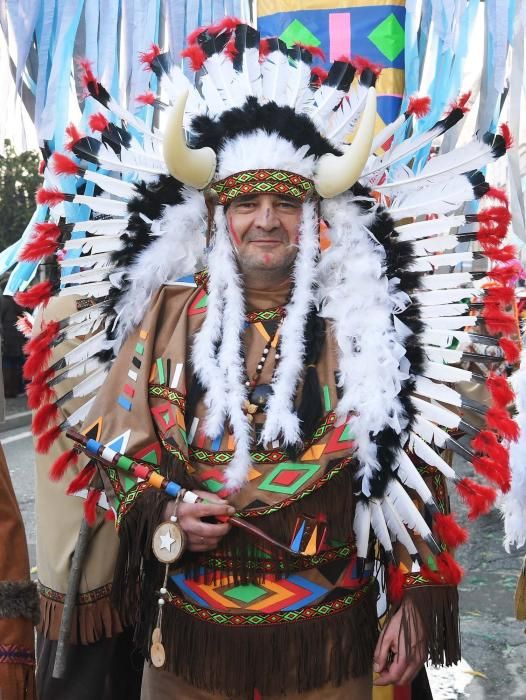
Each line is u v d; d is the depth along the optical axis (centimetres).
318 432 165
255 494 163
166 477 164
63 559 210
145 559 169
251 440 164
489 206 179
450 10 244
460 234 174
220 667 163
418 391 169
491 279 173
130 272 180
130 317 180
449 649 170
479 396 197
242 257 174
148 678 176
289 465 164
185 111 181
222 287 175
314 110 180
